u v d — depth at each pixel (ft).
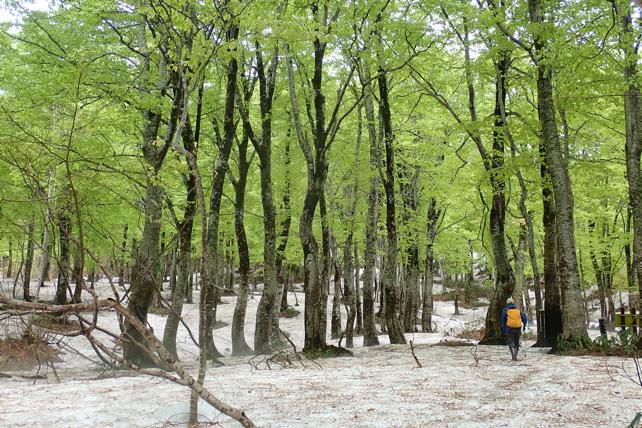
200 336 18.94
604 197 73.00
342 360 42.50
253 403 22.45
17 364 33.78
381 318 100.07
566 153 47.52
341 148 66.59
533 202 63.72
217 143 58.85
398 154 72.84
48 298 81.92
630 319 43.62
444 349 48.83
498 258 53.57
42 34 42.86
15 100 39.47
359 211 74.95
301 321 102.89
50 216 16.74
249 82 57.77
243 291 58.44
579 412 20.16
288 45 45.75
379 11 46.57
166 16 24.27
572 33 38.42
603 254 86.28
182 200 63.98
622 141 59.16
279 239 65.41
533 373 30.68
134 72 44.21
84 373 38.63
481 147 51.90
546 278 48.47
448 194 74.38
